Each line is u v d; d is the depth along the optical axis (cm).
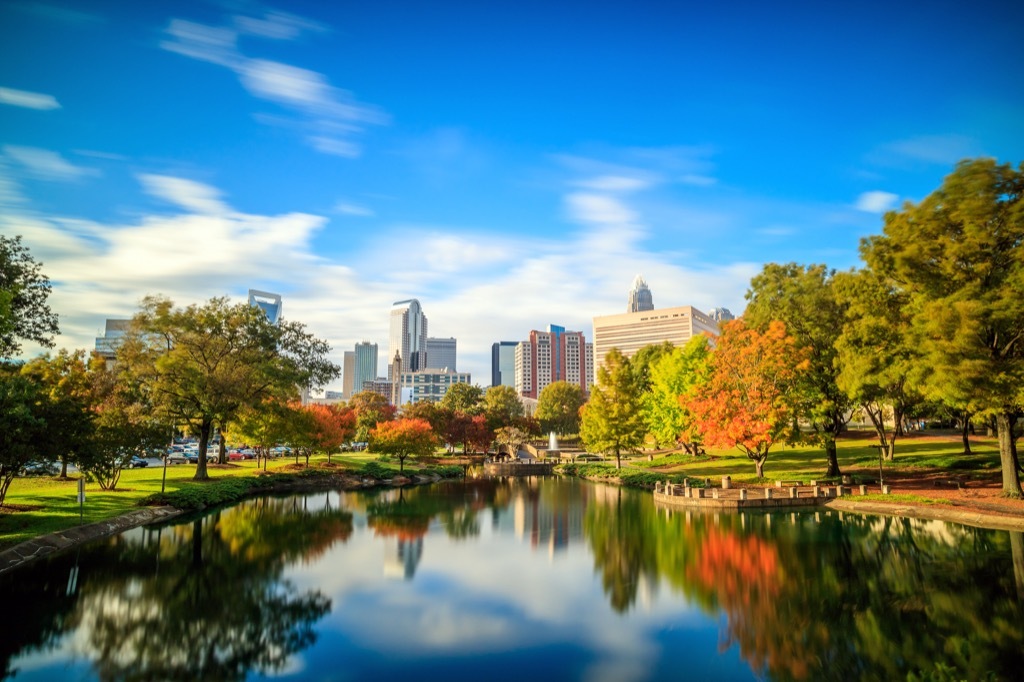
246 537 3475
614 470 7369
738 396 5206
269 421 6419
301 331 6825
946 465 5400
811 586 2289
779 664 1612
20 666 1627
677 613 2070
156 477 5644
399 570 2720
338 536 3547
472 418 12150
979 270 3466
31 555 2745
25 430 2706
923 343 3656
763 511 4206
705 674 1576
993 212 3347
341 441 7644
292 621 2012
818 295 5369
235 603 2203
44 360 5362
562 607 2169
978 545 2808
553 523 4006
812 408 5291
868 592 2169
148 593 2309
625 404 7612
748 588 2308
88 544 3133
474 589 2408
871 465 5928
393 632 1919
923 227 3656
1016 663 1537
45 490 4384
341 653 1742
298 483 6475
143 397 5503
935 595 2094
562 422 16000
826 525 3544
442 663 1675
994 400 3406
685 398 5641
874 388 4900
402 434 7581
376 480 7081
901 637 1741
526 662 1675
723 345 5450
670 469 7100
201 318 5938
